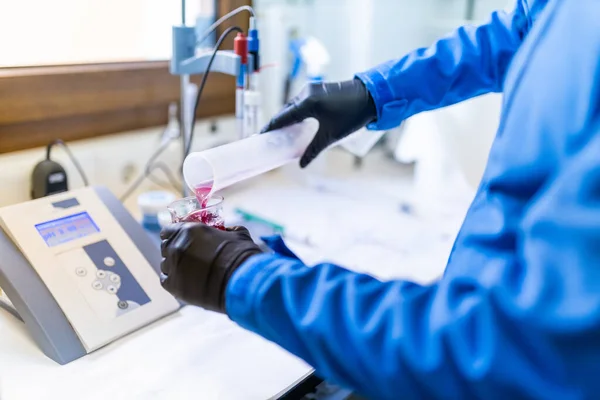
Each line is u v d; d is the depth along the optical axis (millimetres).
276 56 1479
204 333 828
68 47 1191
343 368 477
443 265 1081
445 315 446
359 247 1142
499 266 459
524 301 412
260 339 817
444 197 1354
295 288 500
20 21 1094
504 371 408
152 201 1111
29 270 787
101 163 1208
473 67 848
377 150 1686
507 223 492
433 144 1338
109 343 787
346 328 470
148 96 1310
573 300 392
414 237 1203
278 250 662
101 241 877
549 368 403
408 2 1500
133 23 1300
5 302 812
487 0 1399
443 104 889
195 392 701
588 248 396
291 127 828
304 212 1306
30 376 710
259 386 720
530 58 547
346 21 1527
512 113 539
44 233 828
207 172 743
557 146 470
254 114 1051
